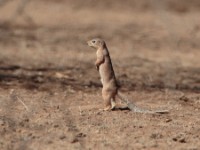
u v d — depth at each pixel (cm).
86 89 4925
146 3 12075
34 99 4400
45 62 6431
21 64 6191
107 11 11556
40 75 5538
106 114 3956
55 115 3912
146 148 3306
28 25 9594
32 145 3291
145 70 6269
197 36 9231
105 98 4028
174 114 4084
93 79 5484
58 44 8000
